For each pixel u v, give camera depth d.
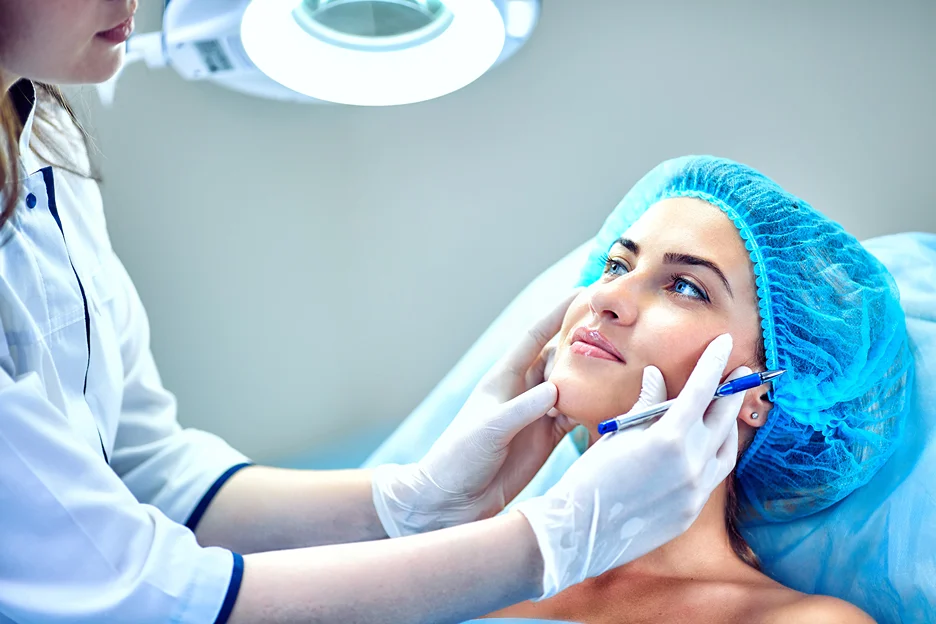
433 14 1.21
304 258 2.68
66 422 1.13
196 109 2.59
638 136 2.48
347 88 1.29
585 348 1.43
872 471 1.57
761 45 2.33
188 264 2.64
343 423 2.72
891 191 2.24
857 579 1.55
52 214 1.32
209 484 1.55
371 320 2.70
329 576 1.11
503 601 1.14
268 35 1.20
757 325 1.44
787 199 1.48
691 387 1.24
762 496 1.65
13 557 1.06
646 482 1.19
